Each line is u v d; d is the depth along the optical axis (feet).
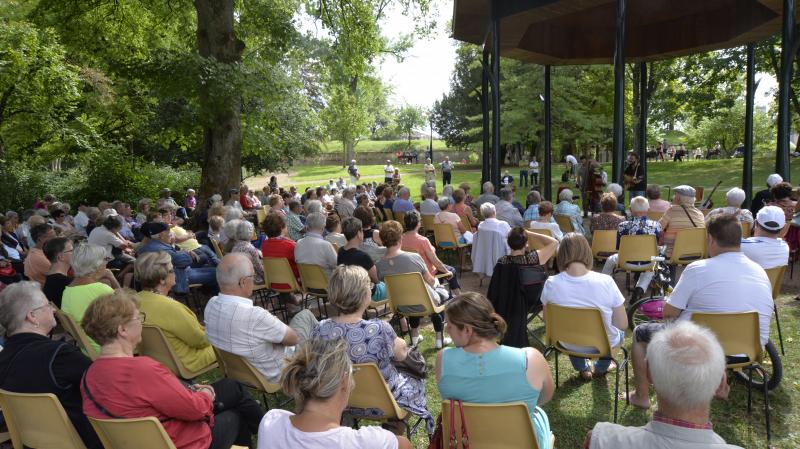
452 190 38.42
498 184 41.14
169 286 13.11
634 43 48.75
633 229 21.34
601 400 14.02
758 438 11.92
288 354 12.57
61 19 53.78
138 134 82.48
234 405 10.59
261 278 21.72
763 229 15.44
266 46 54.44
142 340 12.50
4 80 53.72
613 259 21.36
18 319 9.47
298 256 20.30
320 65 59.88
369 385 10.11
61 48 54.39
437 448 9.32
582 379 15.29
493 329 8.57
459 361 8.66
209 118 42.93
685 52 46.60
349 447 6.46
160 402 8.50
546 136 52.06
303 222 36.32
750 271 11.90
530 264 15.53
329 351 6.74
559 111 71.26
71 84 56.39
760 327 11.95
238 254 12.01
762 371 11.98
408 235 20.03
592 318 12.64
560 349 13.67
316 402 6.59
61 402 9.24
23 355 9.29
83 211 35.91
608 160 138.10
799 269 26.11
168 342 12.23
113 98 68.49
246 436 10.75
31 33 50.24
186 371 12.57
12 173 62.23
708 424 5.74
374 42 59.21
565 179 83.87
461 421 8.49
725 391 7.03
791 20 30.32
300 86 59.93
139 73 42.42
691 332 5.87
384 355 10.48
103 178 61.82
